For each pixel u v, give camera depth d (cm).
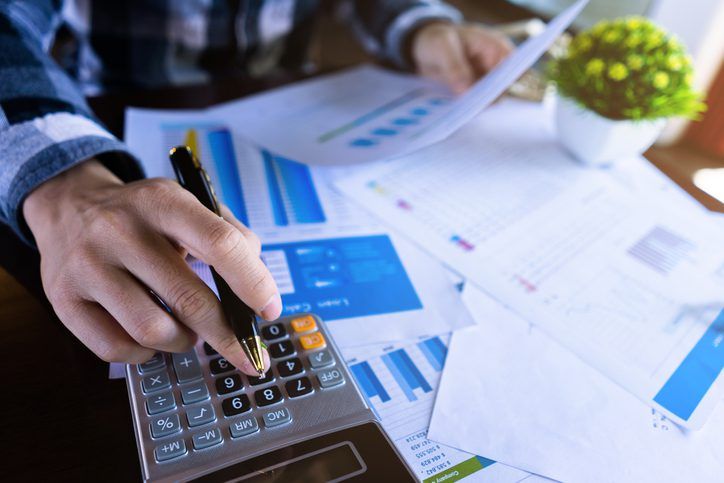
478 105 45
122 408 28
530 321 36
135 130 52
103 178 34
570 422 29
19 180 33
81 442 26
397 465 24
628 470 27
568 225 47
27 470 24
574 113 53
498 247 43
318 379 28
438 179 52
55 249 29
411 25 72
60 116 38
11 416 27
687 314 38
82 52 71
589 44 52
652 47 50
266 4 75
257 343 27
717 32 90
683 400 31
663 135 102
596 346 35
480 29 73
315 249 41
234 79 67
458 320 36
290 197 47
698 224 48
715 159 100
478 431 28
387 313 36
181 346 27
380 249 42
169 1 67
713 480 27
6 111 37
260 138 53
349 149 51
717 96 96
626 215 48
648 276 41
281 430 26
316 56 106
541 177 53
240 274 26
